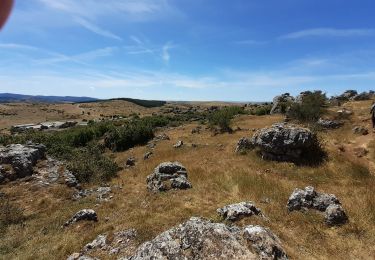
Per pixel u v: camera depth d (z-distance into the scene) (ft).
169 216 56.80
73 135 165.17
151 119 205.87
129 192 75.00
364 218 55.98
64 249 48.62
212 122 150.00
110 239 49.90
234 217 52.70
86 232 54.70
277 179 77.71
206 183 75.46
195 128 155.94
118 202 68.39
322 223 54.65
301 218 56.24
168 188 72.49
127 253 44.88
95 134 166.30
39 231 58.34
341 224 54.19
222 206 61.31
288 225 54.65
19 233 57.98
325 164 85.20
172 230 33.27
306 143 87.51
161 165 79.61
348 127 118.01
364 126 115.14
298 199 60.44
